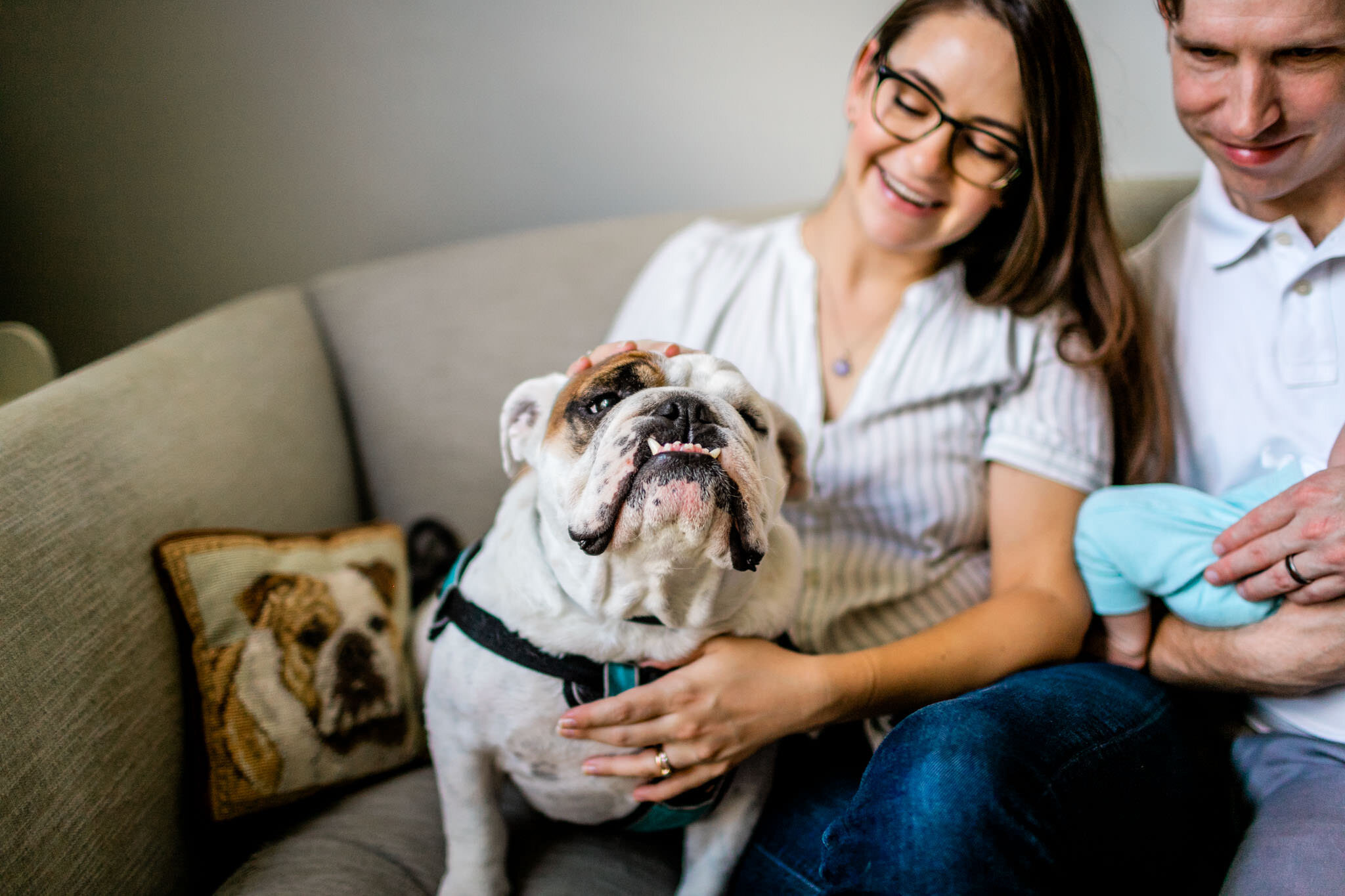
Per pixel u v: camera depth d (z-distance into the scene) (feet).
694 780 3.58
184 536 4.34
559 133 7.33
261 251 7.43
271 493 5.32
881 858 2.93
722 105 7.30
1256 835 3.48
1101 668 4.06
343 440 6.26
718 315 4.99
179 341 5.30
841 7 7.01
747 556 3.23
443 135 7.25
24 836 3.24
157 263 7.36
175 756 4.10
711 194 7.55
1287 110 3.59
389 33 6.94
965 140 4.24
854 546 4.67
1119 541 4.07
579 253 6.42
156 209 7.21
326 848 4.03
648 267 5.72
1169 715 3.86
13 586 3.51
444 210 7.46
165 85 6.89
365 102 7.11
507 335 6.16
